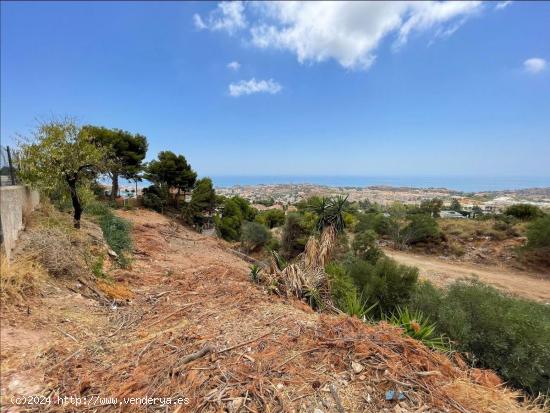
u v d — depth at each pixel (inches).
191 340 119.6
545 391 171.6
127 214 625.9
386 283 308.7
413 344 115.3
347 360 103.2
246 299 178.4
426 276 587.5
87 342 115.9
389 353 106.6
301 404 82.5
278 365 99.4
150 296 188.2
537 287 524.4
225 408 79.9
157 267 288.5
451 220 994.1
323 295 215.3
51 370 95.0
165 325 139.2
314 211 299.7
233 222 978.7
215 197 930.1
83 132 281.6
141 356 107.9
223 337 121.5
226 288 203.3
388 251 852.0
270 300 182.7
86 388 88.6
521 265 654.5
